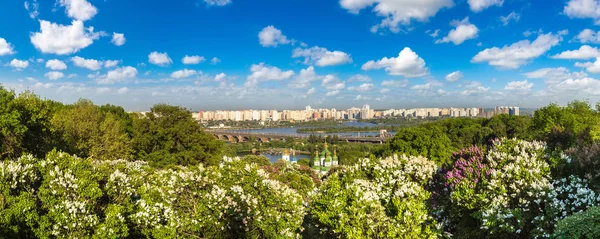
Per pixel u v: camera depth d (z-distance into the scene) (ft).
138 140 96.53
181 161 94.63
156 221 33.19
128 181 36.73
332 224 30.48
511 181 30.96
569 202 28.40
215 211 32.91
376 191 35.37
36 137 71.67
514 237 29.76
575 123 122.72
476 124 228.22
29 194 31.17
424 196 34.40
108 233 30.89
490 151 35.12
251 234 33.81
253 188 34.40
